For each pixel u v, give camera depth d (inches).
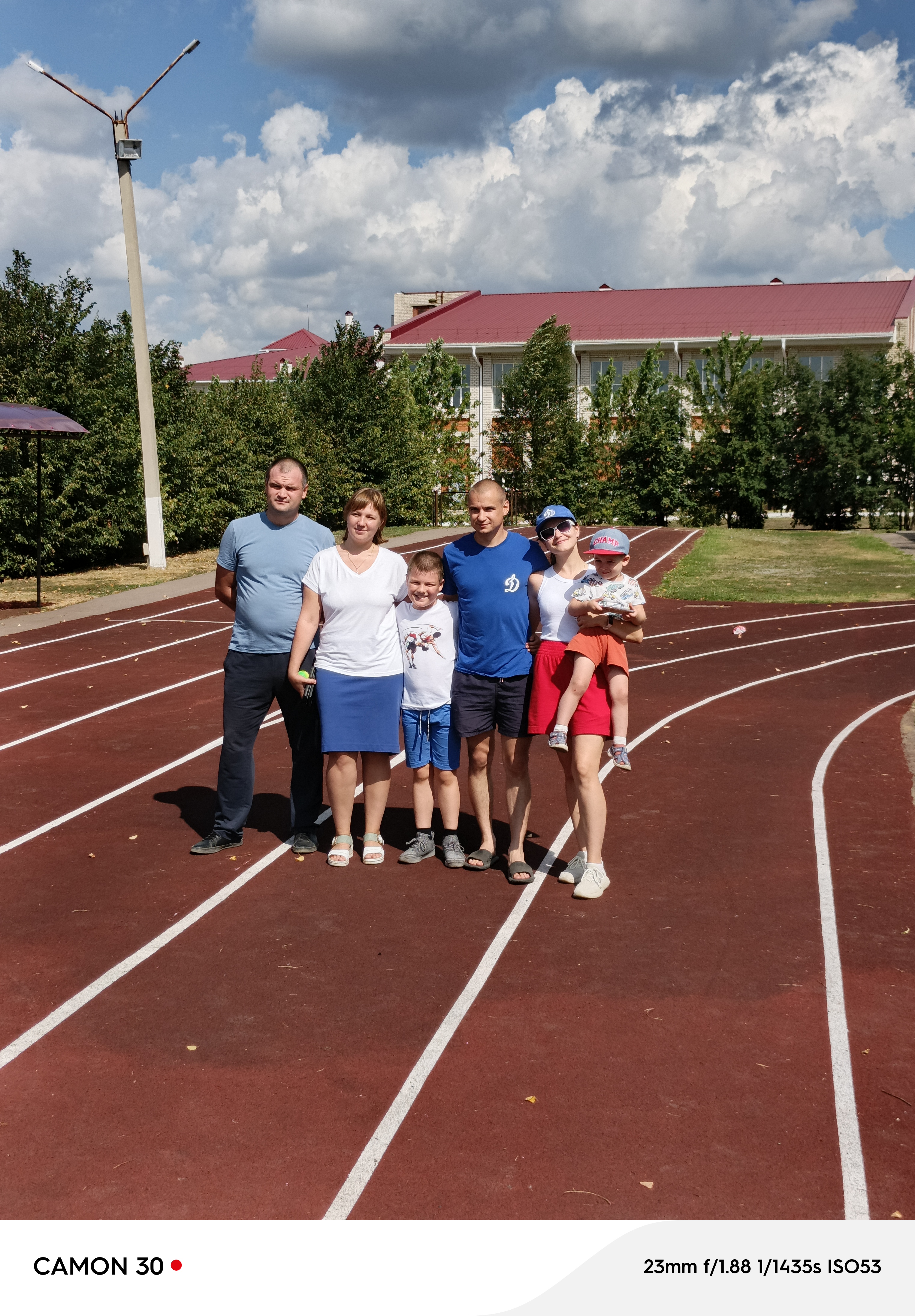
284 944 200.7
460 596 231.8
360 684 232.2
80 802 291.4
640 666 498.3
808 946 199.8
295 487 243.4
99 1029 169.9
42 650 538.3
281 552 243.3
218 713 402.3
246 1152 138.5
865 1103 149.3
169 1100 150.2
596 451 1742.1
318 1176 133.7
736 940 202.1
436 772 245.3
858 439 1507.1
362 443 1314.0
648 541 1135.6
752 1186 131.9
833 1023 171.3
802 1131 142.7
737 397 1638.8
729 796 294.7
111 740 361.1
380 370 1354.6
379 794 241.9
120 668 491.2
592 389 2017.7
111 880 233.6
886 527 1541.6
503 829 268.4
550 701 225.9
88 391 837.2
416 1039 166.4
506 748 231.1
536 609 229.9
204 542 1066.1
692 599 720.3
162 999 179.8
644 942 201.3
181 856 248.2
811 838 260.4
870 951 197.6
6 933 206.5
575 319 2063.2
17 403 781.3
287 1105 148.9
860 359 1525.6
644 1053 162.2
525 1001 178.4
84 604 692.7
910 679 464.4
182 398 1015.6
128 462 885.2
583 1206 128.3
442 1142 140.3
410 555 946.1
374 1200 129.6
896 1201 129.3
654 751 344.2
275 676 245.4
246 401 1130.7
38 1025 171.3
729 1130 142.7
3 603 689.6
